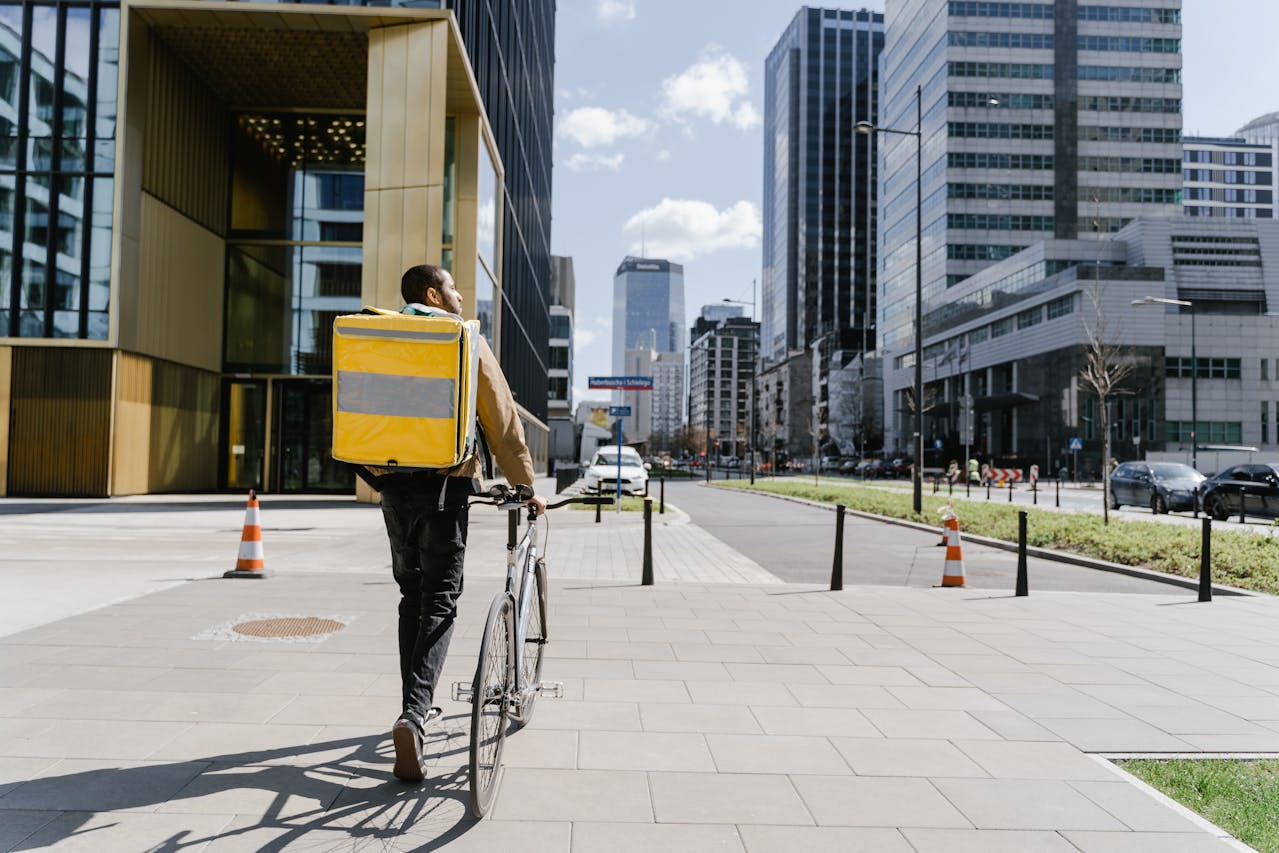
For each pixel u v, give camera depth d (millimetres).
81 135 23594
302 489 29062
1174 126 83250
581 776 3592
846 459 85812
